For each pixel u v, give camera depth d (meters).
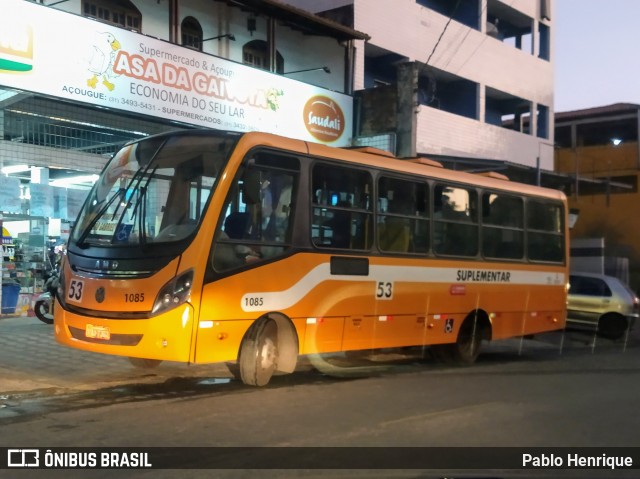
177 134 8.12
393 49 21.16
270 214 8.09
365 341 9.24
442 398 7.87
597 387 8.95
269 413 6.84
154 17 14.87
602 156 31.77
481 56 24.64
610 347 14.88
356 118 18.34
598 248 22.28
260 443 5.74
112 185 8.21
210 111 14.58
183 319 7.14
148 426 6.25
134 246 7.48
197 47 15.81
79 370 8.84
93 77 12.55
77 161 13.48
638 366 11.31
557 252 13.06
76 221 8.30
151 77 13.48
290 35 18.00
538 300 12.48
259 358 7.97
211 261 7.40
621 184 29.06
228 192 7.60
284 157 8.27
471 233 11.11
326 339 8.70
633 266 29.97
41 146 12.97
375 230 9.41
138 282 7.23
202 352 7.32
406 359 11.62
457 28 23.58
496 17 27.14
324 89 17.33
